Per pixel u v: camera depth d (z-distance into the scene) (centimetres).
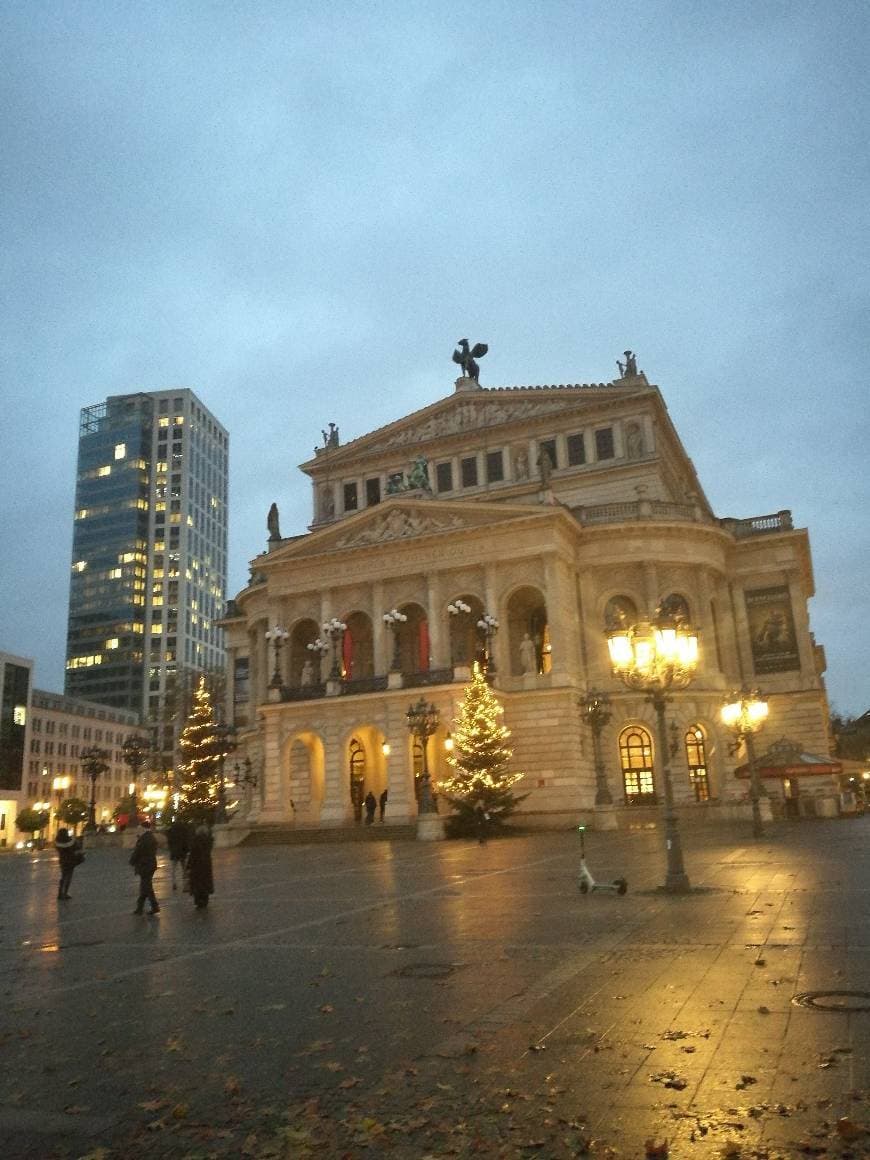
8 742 13362
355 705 5888
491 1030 909
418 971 1220
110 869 4022
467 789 5025
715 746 6022
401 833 5119
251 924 1797
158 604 19700
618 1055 808
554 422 7425
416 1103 722
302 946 1484
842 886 1878
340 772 5866
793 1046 808
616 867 2619
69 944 1658
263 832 5475
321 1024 970
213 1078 812
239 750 7950
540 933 1483
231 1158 643
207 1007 1077
